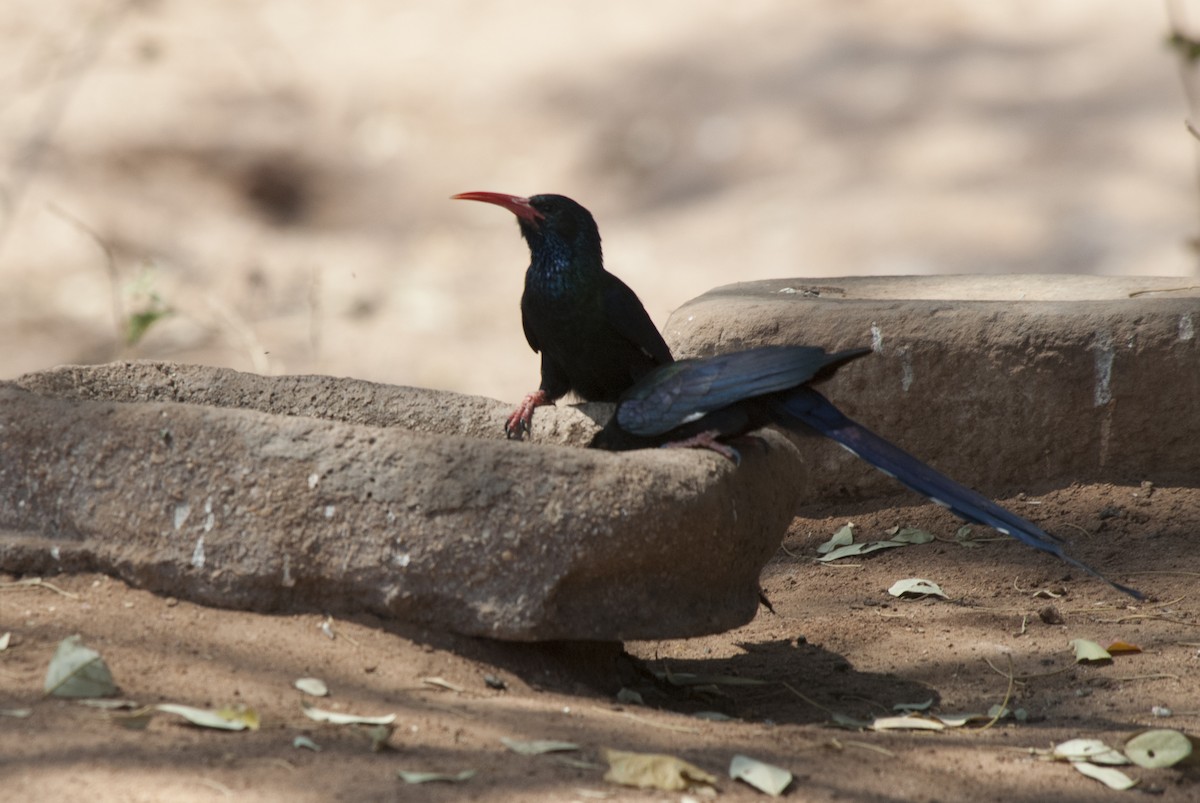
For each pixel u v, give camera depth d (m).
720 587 8.05
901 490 11.96
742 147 31.28
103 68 31.75
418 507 7.34
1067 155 28.61
